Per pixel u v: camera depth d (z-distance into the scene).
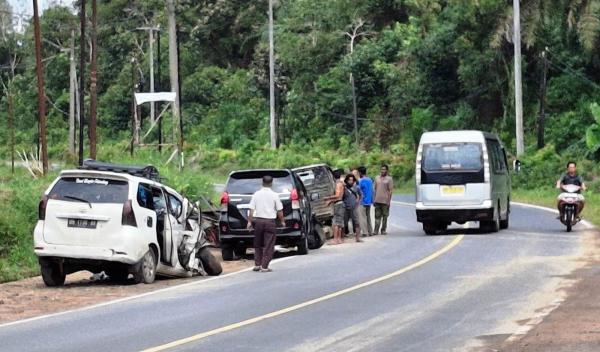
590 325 14.72
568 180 34.59
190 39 118.38
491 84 75.00
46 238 22.08
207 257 24.81
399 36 88.31
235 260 29.27
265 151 84.50
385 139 85.06
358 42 96.31
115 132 114.56
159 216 23.66
